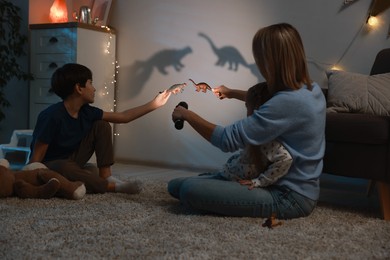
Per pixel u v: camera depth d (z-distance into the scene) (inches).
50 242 50.6
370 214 72.1
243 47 117.3
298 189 63.6
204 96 123.1
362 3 102.8
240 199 62.9
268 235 55.5
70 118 84.4
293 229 58.9
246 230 57.4
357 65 104.1
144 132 133.0
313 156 63.8
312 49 108.7
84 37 124.0
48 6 138.5
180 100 126.5
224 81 120.5
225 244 51.3
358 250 51.2
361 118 71.3
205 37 122.6
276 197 63.5
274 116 60.7
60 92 84.5
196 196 63.6
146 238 52.9
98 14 137.2
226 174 68.4
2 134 141.3
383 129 69.2
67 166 80.1
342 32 105.3
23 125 136.4
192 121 65.7
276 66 62.0
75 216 62.6
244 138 61.5
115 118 89.2
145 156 133.1
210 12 121.5
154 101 91.5
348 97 87.7
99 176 85.1
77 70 84.1
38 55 128.5
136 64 134.0
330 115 74.2
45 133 82.1
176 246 50.1
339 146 73.8
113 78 135.6
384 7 100.3
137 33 133.4
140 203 73.1
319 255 48.8
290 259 47.1
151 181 96.2
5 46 131.3
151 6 130.8
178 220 61.7
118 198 76.8
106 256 46.6
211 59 122.1
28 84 133.3
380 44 101.5
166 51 128.9
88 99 85.7
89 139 87.0
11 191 75.1
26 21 132.7
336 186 105.6
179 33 126.6
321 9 107.3
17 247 48.4
